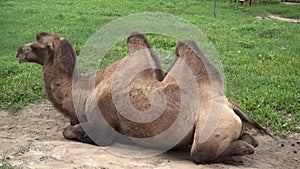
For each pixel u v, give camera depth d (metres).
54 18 17.05
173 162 5.57
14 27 15.00
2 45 12.40
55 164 5.21
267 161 6.04
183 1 23.98
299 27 17.25
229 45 13.09
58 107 6.50
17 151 5.62
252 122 5.93
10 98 8.27
